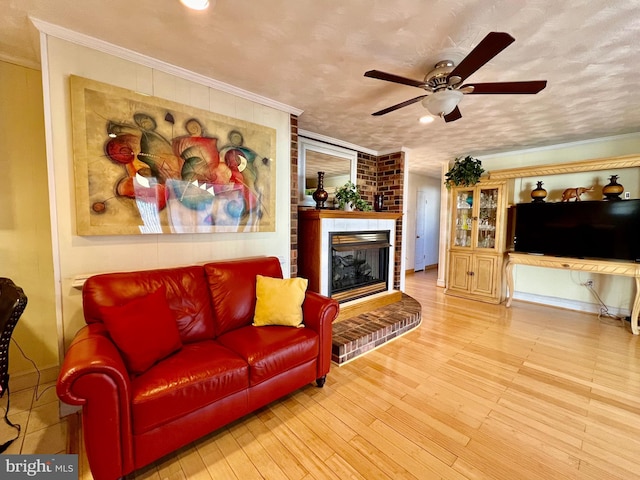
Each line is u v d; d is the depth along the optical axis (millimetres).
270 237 2803
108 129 1843
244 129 2496
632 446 1637
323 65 2018
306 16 1508
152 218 2035
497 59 1862
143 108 1966
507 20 1506
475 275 4598
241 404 1677
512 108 2689
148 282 1870
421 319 3658
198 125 2223
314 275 3145
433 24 1554
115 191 1886
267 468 1479
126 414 1297
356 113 2924
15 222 2066
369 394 2105
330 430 1746
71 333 1812
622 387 2209
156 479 1411
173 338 1714
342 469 1475
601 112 2791
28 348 2141
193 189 2217
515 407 1970
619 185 3453
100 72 1822
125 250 1998
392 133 3580
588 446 1635
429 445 1633
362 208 3764
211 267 2186
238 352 1780
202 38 1725
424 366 2512
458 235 4891
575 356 2701
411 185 6703
